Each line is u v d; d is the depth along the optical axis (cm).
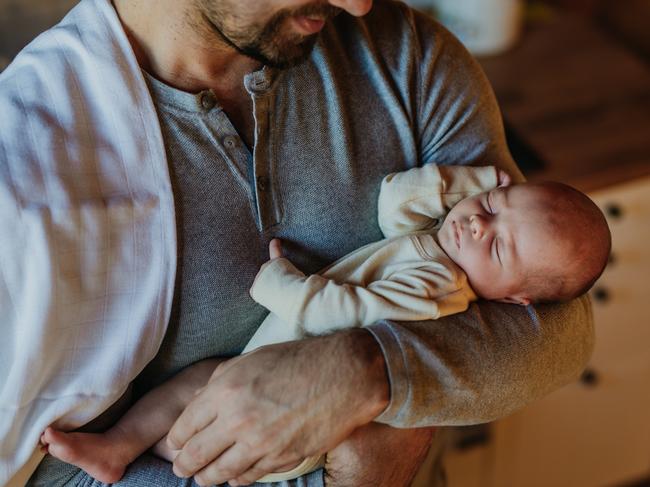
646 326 172
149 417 91
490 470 183
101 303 82
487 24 169
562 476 192
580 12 196
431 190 94
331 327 87
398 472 93
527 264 92
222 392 82
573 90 163
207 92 82
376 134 93
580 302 97
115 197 80
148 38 82
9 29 143
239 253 87
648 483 198
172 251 83
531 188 95
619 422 187
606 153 149
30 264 76
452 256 95
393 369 81
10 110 78
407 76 94
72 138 79
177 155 82
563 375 92
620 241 155
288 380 81
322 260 94
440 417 84
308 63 88
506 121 155
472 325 87
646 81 166
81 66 80
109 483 90
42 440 84
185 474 87
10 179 75
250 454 82
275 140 87
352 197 93
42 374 80
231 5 75
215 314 89
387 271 93
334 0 75
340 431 82
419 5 173
